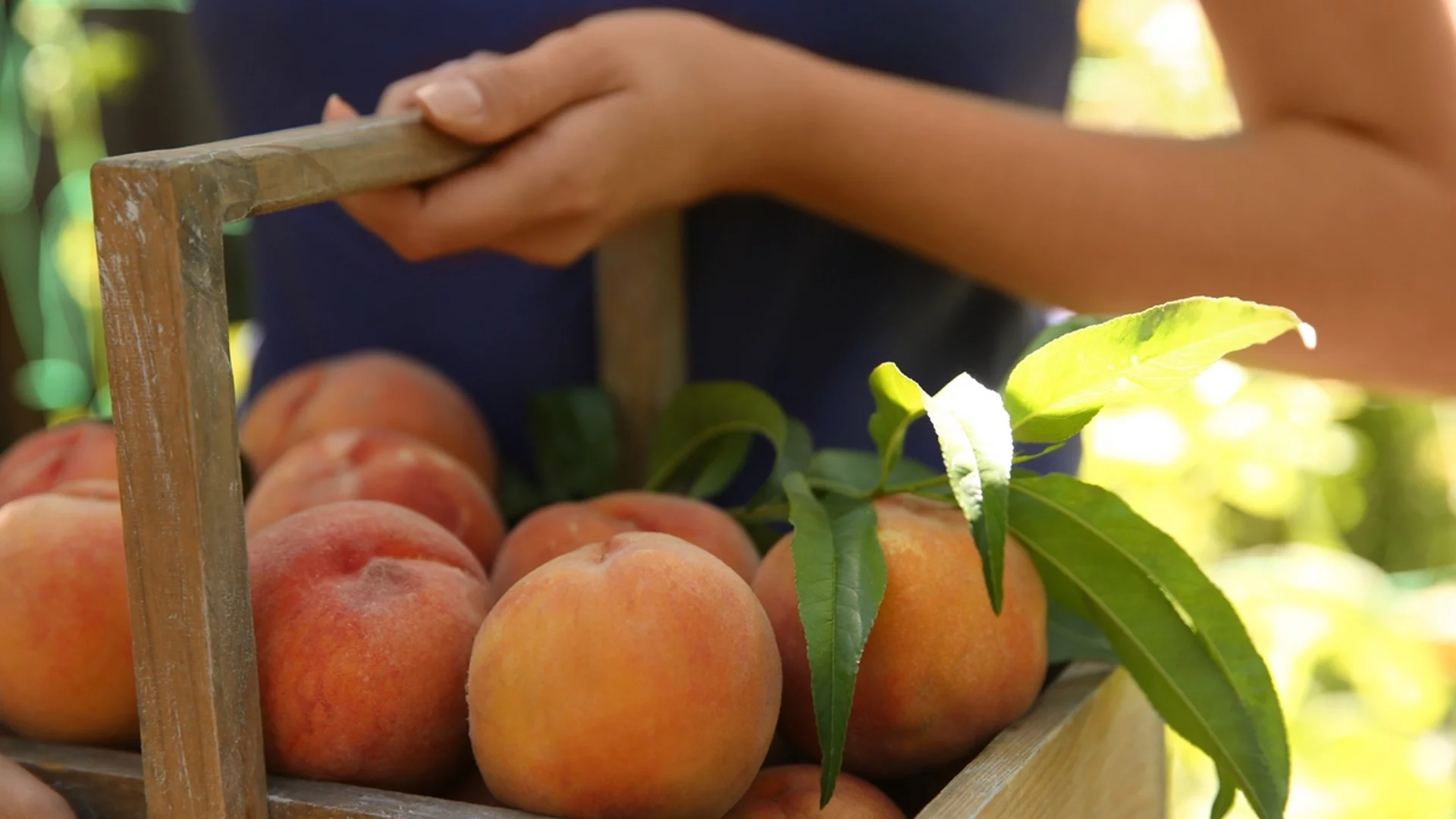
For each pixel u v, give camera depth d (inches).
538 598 16.1
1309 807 49.9
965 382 16.1
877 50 26.8
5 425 51.8
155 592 15.3
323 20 28.0
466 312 29.4
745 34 23.8
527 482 27.7
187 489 14.9
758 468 28.4
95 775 17.5
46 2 61.4
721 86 22.2
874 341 28.9
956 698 17.8
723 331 28.2
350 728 16.7
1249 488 66.2
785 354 28.8
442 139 19.6
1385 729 52.3
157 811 15.8
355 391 25.3
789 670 17.8
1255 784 17.8
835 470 20.9
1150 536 17.9
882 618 17.6
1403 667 51.8
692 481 25.2
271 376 32.1
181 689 15.4
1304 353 25.1
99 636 18.0
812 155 23.5
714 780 15.8
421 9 27.5
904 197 23.8
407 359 27.1
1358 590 54.1
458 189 20.4
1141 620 18.5
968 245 24.3
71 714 18.1
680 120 21.8
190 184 14.4
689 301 27.8
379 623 17.1
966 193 23.6
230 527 15.4
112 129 52.1
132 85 51.7
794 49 24.0
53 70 61.7
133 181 14.2
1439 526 89.4
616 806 15.7
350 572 17.7
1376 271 23.7
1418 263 23.7
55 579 18.0
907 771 18.8
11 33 61.6
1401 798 49.9
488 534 22.1
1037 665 18.6
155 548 15.2
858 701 17.8
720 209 27.3
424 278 29.5
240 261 42.4
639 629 15.6
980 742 18.5
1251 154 24.0
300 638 16.9
